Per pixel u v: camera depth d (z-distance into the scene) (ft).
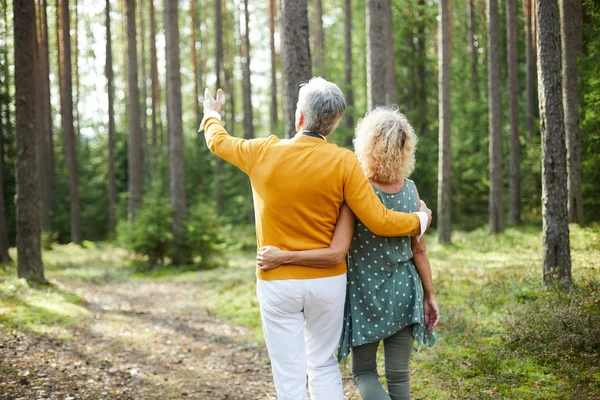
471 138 66.85
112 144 76.33
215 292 31.45
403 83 62.28
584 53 35.47
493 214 46.83
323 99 7.48
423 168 63.31
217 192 79.77
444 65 44.14
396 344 8.13
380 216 7.30
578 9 34.78
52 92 98.12
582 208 33.35
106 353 17.03
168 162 83.05
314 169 7.29
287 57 21.99
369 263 7.86
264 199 7.43
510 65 50.98
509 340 14.39
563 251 18.83
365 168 8.05
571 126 33.19
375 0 28.55
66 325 20.75
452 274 26.81
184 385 14.08
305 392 7.53
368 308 7.88
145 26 104.37
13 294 24.75
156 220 45.88
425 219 7.85
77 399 12.07
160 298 30.96
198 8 101.24
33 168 28.45
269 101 120.47
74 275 40.14
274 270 7.32
